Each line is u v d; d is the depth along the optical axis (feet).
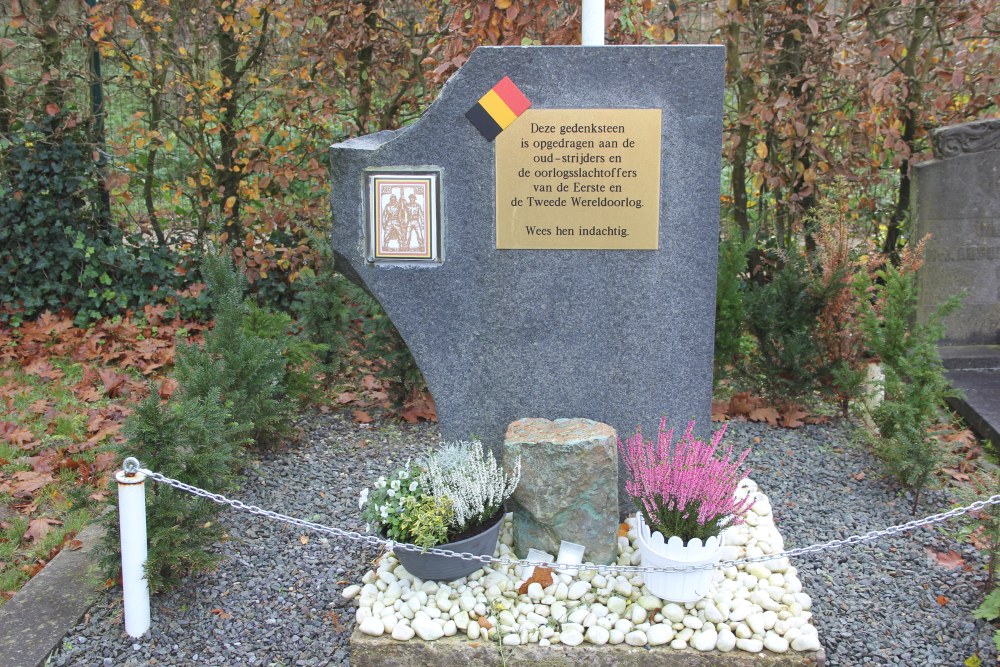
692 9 23.95
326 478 15.70
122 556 11.14
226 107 24.20
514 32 19.10
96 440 17.07
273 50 24.39
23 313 23.80
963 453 16.81
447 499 11.43
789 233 23.72
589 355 13.23
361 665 10.72
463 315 13.20
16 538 13.87
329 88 23.89
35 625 11.43
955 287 20.88
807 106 21.99
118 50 23.07
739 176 23.98
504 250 12.94
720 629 10.62
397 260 13.10
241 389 15.46
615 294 13.00
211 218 25.54
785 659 10.37
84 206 24.34
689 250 12.82
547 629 10.71
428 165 12.80
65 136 23.63
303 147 24.50
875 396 18.07
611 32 19.61
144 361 21.67
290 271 24.64
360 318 19.42
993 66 23.35
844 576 12.48
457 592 11.39
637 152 12.53
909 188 23.62
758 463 16.20
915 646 11.02
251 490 15.08
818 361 18.19
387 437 17.60
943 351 20.57
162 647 11.19
